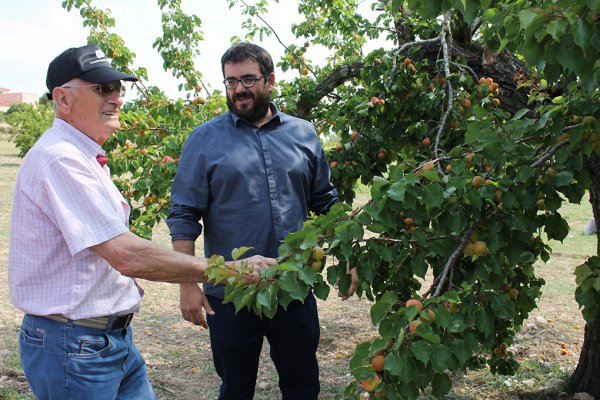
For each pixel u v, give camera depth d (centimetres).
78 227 222
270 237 308
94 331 236
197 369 521
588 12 195
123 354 249
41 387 232
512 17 226
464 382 481
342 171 445
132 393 265
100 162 247
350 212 249
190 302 303
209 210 315
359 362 225
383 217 237
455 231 250
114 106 244
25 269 230
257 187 308
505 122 294
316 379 329
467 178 246
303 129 330
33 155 230
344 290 254
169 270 236
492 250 257
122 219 246
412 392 221
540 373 493
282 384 331
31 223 228
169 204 441
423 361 210
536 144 290
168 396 468
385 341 218
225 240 309
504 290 351
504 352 423
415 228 259
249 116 313
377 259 255
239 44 312
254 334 311
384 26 592
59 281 230
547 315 653
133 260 230
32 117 2928
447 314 224
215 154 309
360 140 455
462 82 421
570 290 750
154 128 471
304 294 230
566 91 308
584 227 1181
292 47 556
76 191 225
